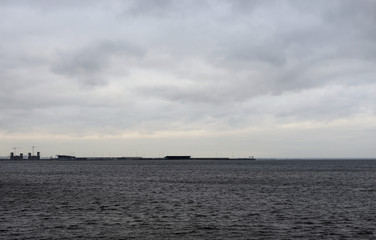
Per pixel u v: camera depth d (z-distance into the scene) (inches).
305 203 2361.0
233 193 2952.8
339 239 1419.8
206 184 3890.3
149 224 1673.2
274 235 1478.8
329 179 4726.9
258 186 3634.4
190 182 4183.1
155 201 2439.7
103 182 4175.7
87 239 1401.3
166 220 1765.5
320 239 1418.6
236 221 1748.3
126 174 6023.6
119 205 2244.1
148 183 4033.0
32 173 6240.2
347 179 4724.4
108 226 1627.7
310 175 5703.7
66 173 6294.3
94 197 2655.0
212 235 1475.1
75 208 2117.4
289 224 1684.3
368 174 5984.3
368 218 1833.2
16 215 1875.0
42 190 3171.8
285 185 3759.8
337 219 1806.1
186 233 1505.9
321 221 1755.7
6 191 3065.9
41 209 2071.9
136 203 2337.6
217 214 1934.1
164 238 1424.7
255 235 1477.6
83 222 1710.1
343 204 2322.8
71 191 3097.9
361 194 2906.0
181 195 2805.1
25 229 1556.3
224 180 4532.5
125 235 1466.5
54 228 1579.7
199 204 2300.7
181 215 1898.4
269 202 2404.0
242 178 4943.4
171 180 4530.0
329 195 2827.3
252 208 2142.0
